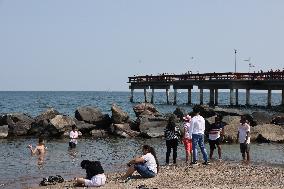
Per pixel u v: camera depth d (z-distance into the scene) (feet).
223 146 88.74
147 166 52.95
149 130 110.93
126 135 110.93
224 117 99.09
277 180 51.03
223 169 59.21
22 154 81.25
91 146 93.91
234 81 202.59
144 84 262.47
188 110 211.82
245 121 67.36
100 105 311.47
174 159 66.08
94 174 48.83
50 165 68.69
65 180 54.54
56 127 108.58
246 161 67.51
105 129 118.01
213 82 212.23
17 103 351.46
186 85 238.07
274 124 108.06
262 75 197.26
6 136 109.70
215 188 45.96
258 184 48.44
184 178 52.42
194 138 63.72
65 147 91.97
